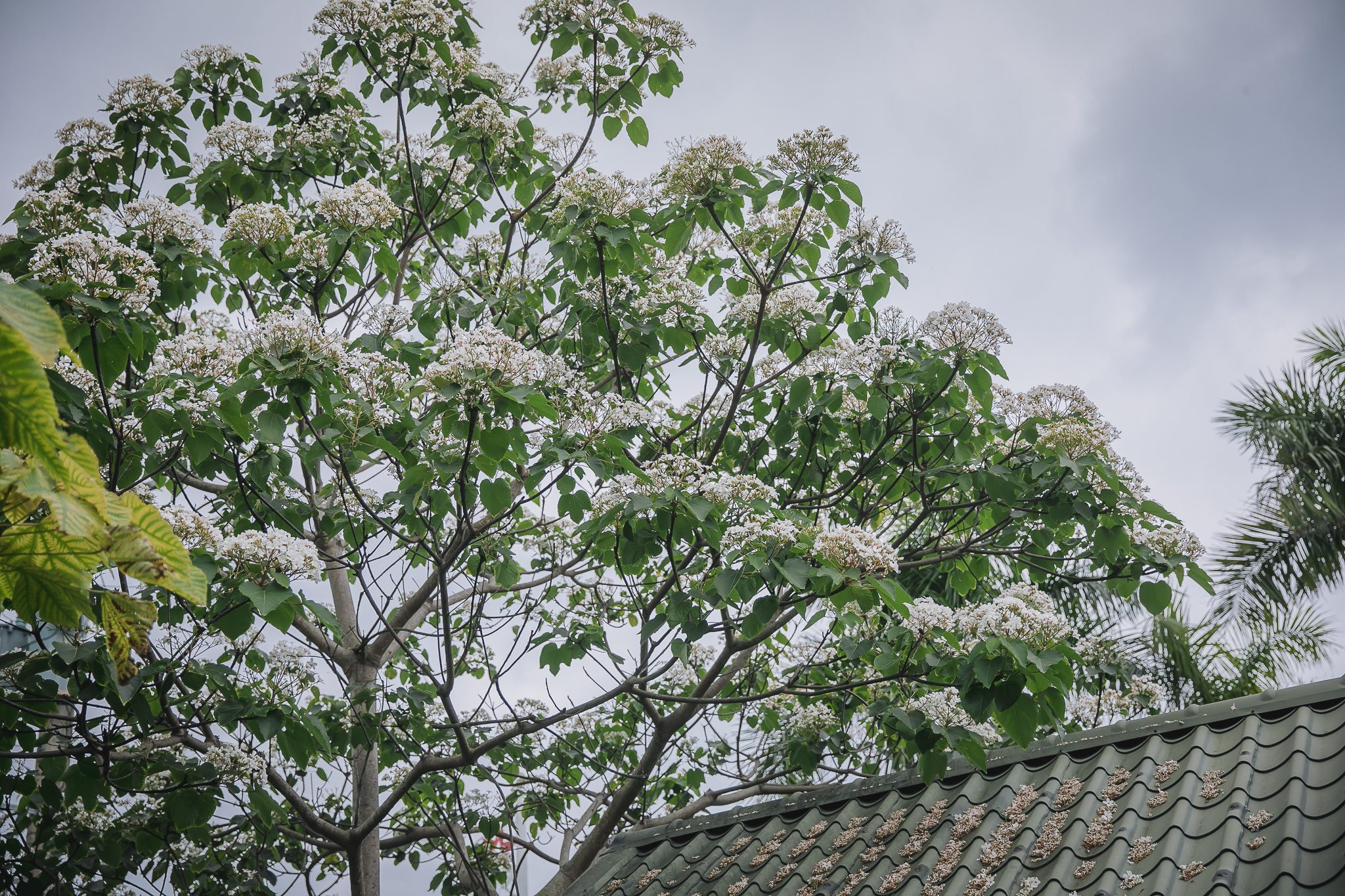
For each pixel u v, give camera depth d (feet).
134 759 14.34
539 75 20.75
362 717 17.90
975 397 16.22
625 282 17.43
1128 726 13.56
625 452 14.51
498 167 20.35
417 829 21.81
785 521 12.78
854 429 18.17
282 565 11.71
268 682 19.79
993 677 11.59
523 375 12.07
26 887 17.25
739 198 15.20
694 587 14.57
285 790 16.98
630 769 23.65
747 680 22.86
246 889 18.54
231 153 20.02
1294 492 32.24
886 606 15.17
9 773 15.64
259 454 15.15
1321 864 9.38
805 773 21.93
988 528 18.70
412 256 24.20
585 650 17.07
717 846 15.38
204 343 12.96
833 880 12.85
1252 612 31.09
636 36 19.39
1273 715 12.62
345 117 21.08
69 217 14.99
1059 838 11.70
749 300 17.16
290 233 16.53
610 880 15.61
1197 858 10.30
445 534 18.60
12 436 4.79
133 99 19.08
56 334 4.71
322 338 13.00
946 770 13.64
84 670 12.89
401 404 14.10
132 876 19.12
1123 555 16.35
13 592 5.54
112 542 5.47
